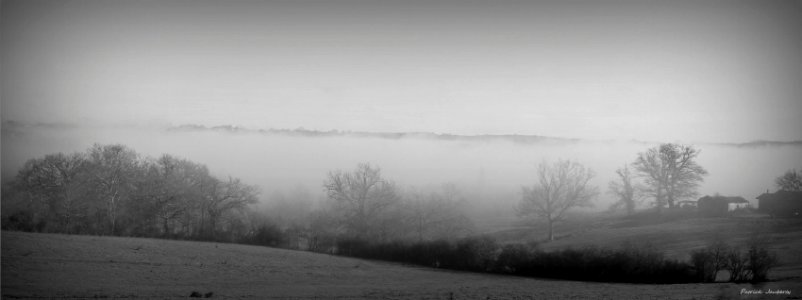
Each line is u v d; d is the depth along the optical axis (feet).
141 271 220.23
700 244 295.69
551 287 207.10
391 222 374.22
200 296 173.88
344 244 319.06
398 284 215.72
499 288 204.13
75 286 184.24
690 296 183.01
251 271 236.63
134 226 327.06
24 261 219.82
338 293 188.24
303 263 264.72
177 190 343.05
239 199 360.48
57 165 326.24
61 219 316.60
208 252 274.36
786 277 214.90
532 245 286.25
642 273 226.17
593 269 232.32
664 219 381.81
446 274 247.70
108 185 335.47
